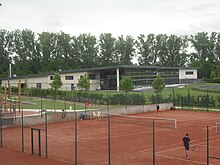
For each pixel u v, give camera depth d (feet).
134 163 65.46
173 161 66.39
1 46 385.70
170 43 437.99
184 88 253.85
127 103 174.29
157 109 161.48
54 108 152.35
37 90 203.62
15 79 246.06
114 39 426.92
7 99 179.73
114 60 430.20
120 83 203.92
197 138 93.35
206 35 431.43
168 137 95.86
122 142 88.69
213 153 73.36
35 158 71.67
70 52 406.82
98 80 256.93
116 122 131.95
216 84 287.48
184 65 439.22
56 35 397.80
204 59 411.95
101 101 174.50
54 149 81.05
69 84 251.80
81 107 163.12
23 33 389.80
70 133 105.40
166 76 285.02
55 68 368.27
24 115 131.13
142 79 259.39
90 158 70.69
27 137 99.35
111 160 68.23
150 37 442.91
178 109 177.06
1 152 78.28
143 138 94.68
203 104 176.04
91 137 97.45
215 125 120.26
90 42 407.03
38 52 391.45
